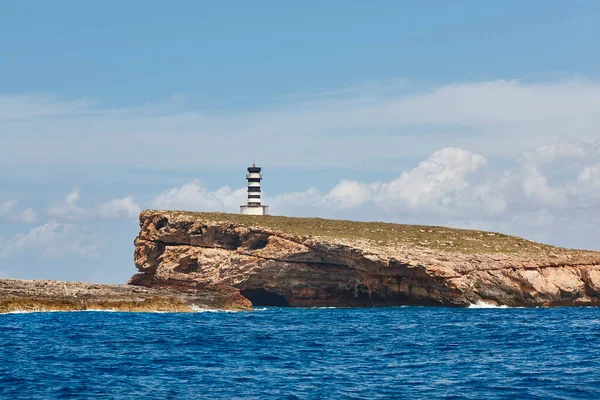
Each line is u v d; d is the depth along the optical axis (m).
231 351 94.88
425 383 71.94
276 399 64.75
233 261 199.88
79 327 123.06
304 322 140.38
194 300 174.25
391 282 191.12
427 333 118.88
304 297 199.25
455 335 115.62
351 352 94.69
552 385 70.50
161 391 67.81
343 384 71.38
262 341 106.50
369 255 189.75
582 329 124.44
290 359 87.81
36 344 99.81
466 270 191.12
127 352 92.81
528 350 96.38
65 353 91.31
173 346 99.38
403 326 131.62
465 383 71.88
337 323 138.12
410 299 191.62
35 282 174.00
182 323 134.12
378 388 69.56
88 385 70.25
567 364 83.12
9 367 79.88
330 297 198.75
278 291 199.88
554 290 198.75
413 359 88.06
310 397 65.56
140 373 76.88
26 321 131.62
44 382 71.50
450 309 181.12
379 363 84.81
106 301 161.00
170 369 79.56
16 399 64.38
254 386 70.19
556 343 103.94
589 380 72.75
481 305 189.12
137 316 148.00
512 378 74.38
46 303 154.62
